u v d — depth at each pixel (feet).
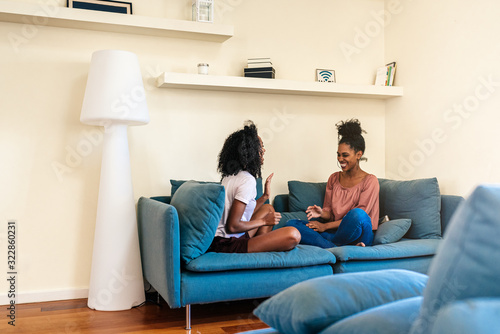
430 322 3.22
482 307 2.80
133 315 10.43
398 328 3.54
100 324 9.75
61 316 10.37
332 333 3.84
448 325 2.79
